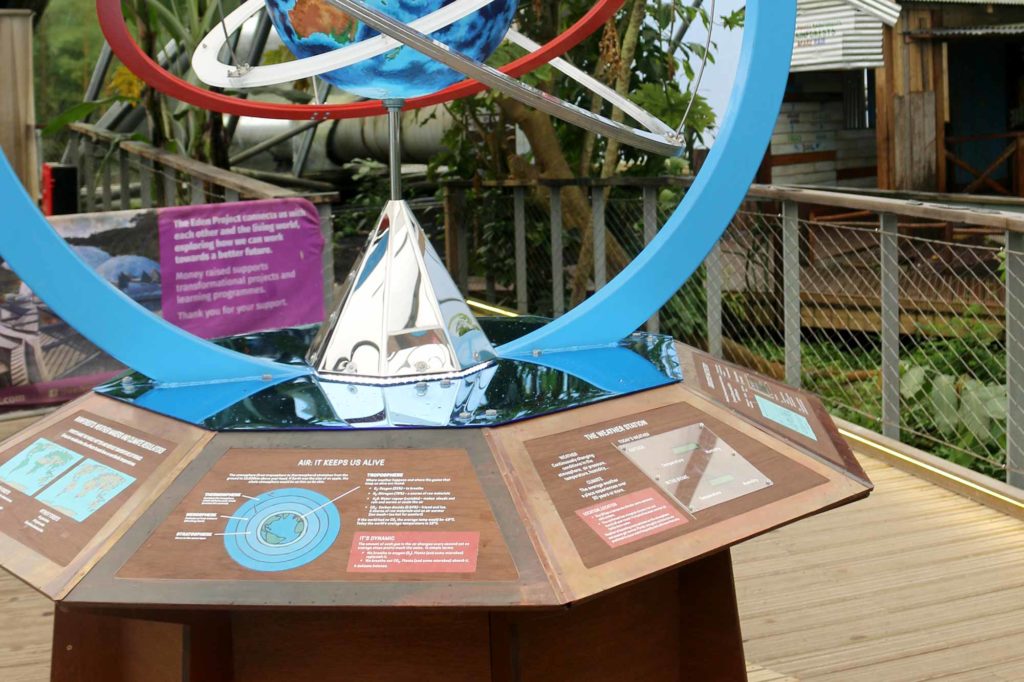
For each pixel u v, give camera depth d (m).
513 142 8.41
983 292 7.60
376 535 1.49
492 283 8.64
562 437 1.69
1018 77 13.32
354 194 9.50
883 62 10.70
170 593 1.42
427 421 1.69
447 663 1.70
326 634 1.71
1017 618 3.07
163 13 6.48
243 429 1.69
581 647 1.84
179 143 7.20
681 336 7.01
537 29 7.09
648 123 2.21
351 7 1.57
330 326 2.01
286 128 8.82
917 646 2.92
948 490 4.25
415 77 1.89
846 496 1.71
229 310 5.27
